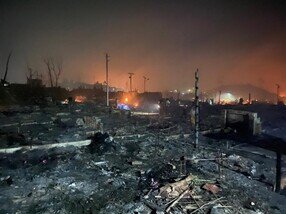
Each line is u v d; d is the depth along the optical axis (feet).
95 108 149.59
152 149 80.02
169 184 51.21
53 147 76.79
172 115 153.99
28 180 54.24
